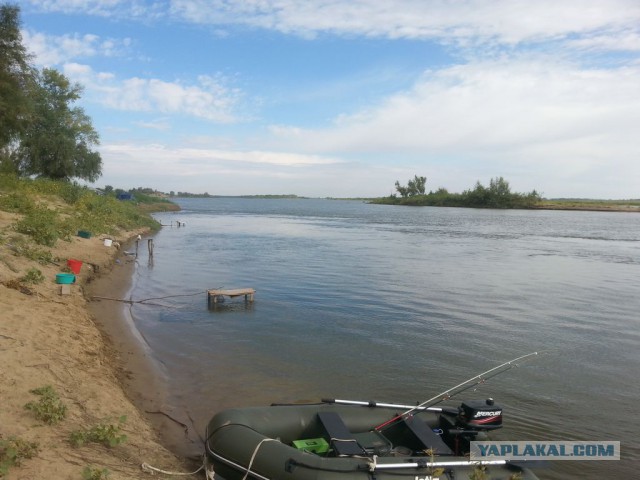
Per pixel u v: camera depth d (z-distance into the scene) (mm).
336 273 23578
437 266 26703
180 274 22375
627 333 14047
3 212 22016
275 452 5547
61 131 48125
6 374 7109
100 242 25375
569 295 19531
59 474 4926
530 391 9703
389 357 11461
